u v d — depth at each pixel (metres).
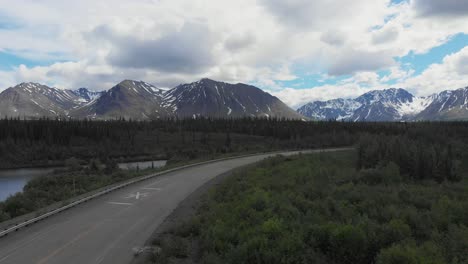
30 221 13.13
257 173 25.14
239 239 9.27
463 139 62.66
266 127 126.00
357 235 8.60
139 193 20.66
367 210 13.72
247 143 104.56
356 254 8.52
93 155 90.69
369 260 8.55
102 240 10.84
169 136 119.12
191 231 11.25
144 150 99.44
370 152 38.59
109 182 26.23
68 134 99.69
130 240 10.79
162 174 31.28
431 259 7.46
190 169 35.34
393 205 14.06
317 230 9.22
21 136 93.00
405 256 7.34
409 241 8.93
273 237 9.02
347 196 16.77
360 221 10.59
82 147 96.44
